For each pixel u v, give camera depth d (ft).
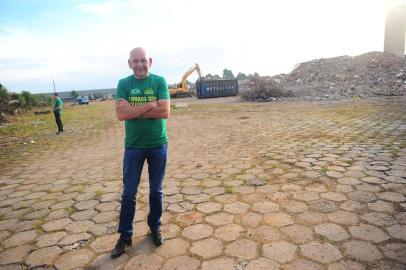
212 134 33.91
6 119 71.56
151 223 10.32
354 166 17.61
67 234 11.55
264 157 21.18
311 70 132.98
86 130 46.09
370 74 110.42
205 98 134.82
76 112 99.35
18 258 10.04
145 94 9.78
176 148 26.99
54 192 16.70
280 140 27.22
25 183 18.92
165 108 9.75
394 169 16.63
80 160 24.79
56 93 44.04
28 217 13.38
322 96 86.02
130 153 9.96
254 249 9.70
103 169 21.15
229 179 16.83
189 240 10.51
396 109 46.16
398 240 9.68
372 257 8.87
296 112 52.37
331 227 10.75
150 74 10.06
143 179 17.76
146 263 9.32
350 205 12.42
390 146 22.06
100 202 14.69
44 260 9.84
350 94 83.46
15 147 33.58
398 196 13.02
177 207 13.35
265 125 38.37
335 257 8.99
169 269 8.95
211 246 10.03
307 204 12.78
